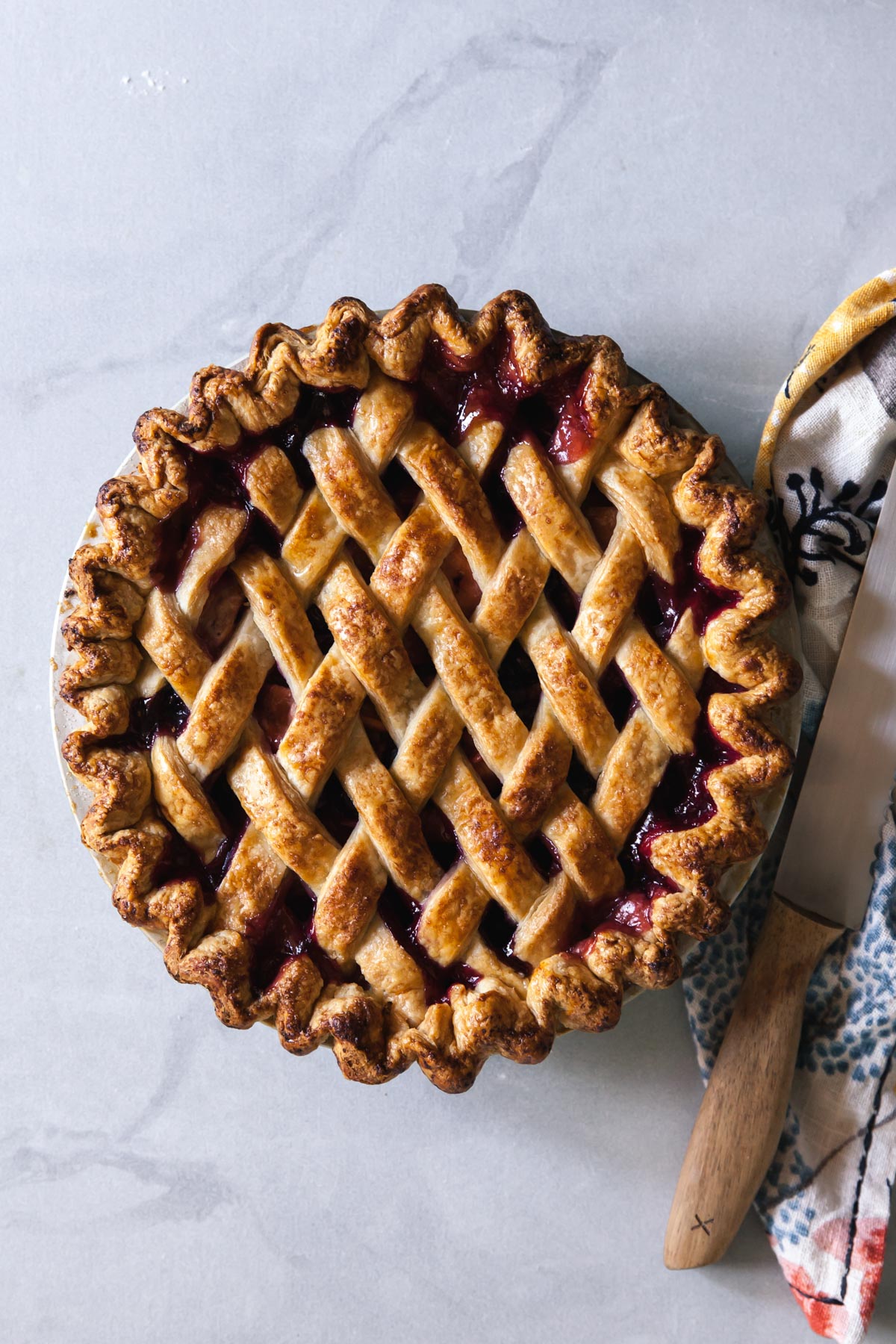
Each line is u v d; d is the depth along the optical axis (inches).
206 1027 33.4
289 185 33.1
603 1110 33.2
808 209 32.9
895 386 31.0
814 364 30.9
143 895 29.2
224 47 33.1
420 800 29.3
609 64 32.9
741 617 29.4
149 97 33.2
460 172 33.0
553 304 32.9
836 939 31.6
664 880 29.6
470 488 29.3
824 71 32.9
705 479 29.5
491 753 29.3
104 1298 33.1
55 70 33.2
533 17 33.0
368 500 29.3
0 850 33.4
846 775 31.1
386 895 29.5
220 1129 33.3
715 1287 32.9
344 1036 28.7
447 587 29.6
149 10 33.1
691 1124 33.1
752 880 32.4
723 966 32.4
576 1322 32.9
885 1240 32.0
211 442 29.2
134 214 33.2
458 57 33.0
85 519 33.3
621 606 29.3
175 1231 33.2
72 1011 33.4
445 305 29.3
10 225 33.3
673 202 32.9
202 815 29.3
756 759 29.4
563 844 29.2
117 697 29.4
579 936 29.5
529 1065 32.9
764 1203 32.4
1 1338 33.1
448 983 29.4
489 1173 33.2
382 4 33.0
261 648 29.5
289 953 29.5
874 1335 32.8
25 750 33.4
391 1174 33.2
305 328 30.0
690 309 32.9
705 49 32.9
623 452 29.7
